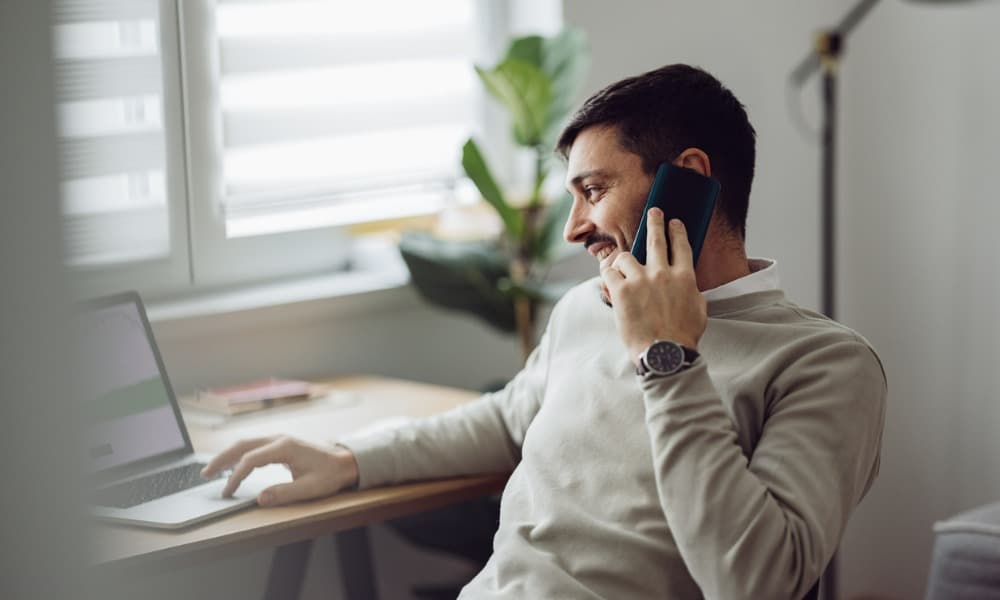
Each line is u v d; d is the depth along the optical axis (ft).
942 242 7.48
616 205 3.94
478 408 4.83
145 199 6.26
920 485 7.79
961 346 7.46
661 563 3.62
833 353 3.64
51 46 1.68
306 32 6.78
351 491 4.54
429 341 7.25
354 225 7.14
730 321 3.88
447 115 7.50
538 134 6.52
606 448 3.85
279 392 5.93
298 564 5.56
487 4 7.68
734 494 3.31
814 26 7.96
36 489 1.65
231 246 6.66
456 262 6.52
